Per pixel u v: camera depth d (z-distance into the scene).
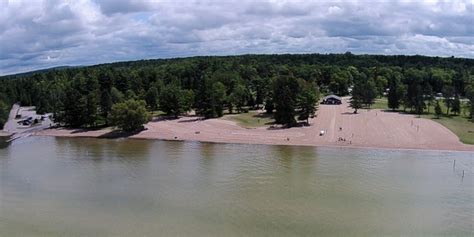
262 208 76.56
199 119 182.38
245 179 94.88
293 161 112.75
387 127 160.50
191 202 79.75
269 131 156.12
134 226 69.00
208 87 193.50
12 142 149.62
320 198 81.94
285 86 177.25
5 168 107.31
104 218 72.31
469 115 190.75
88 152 127.56
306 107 173.25
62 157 120.31
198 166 107.31
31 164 111.50
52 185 91.19
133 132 159.50
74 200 81.44
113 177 97.19
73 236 65.50
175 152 126.06
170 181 93.56
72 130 168.00
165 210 75.81
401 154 121.50
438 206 78.00
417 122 171.12
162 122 177.50
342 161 112.69
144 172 101.56
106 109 176.88
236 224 69.56
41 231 67.44
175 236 65.19
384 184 91.31
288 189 87.44
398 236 65.44
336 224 69.62
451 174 99.88
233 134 152.38
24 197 83.31
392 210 75.88
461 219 72.06
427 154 121.38
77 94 176.88
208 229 67.62
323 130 156.00
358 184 91.19
